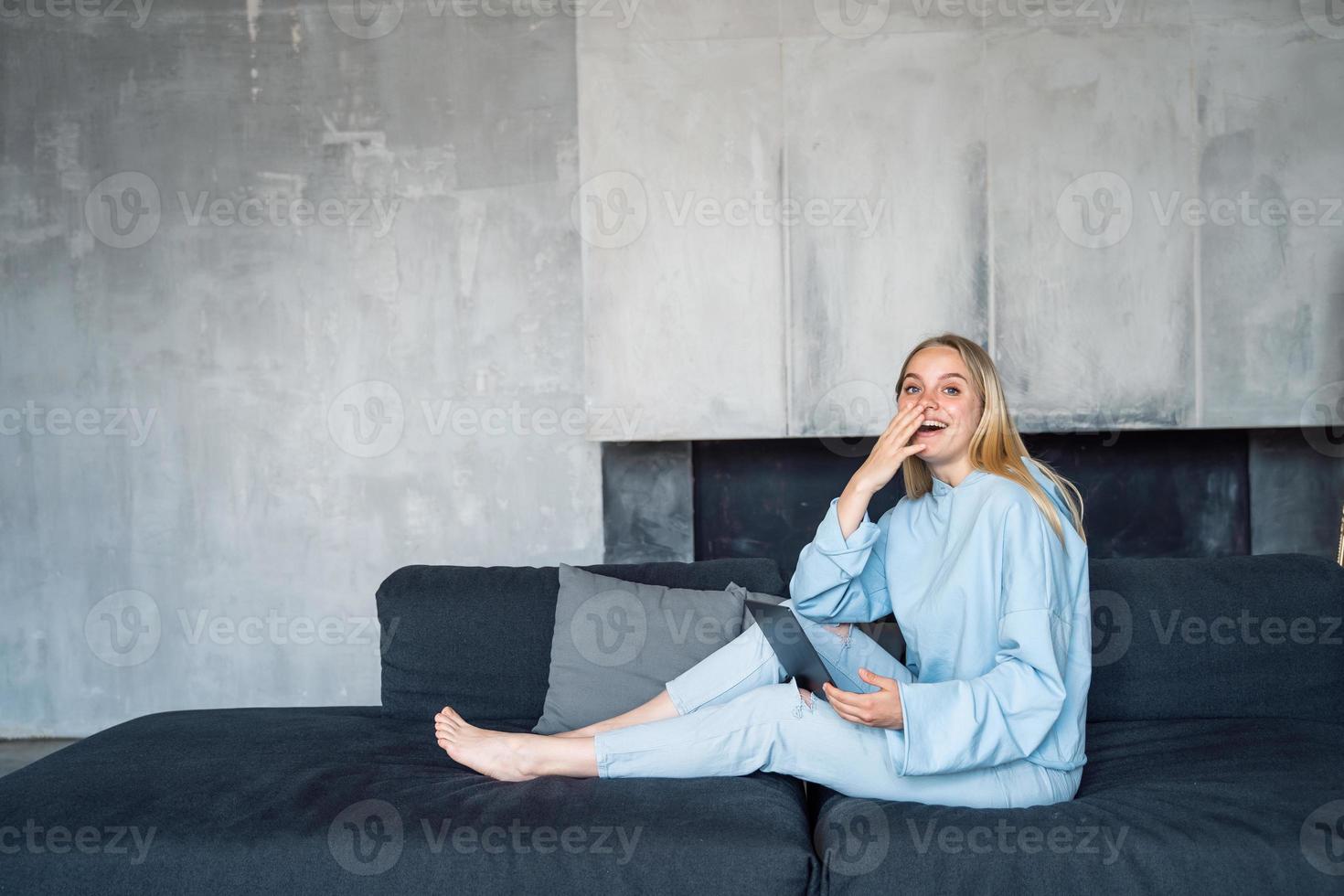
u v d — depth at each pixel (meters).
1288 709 2.33
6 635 3.96
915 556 2.19
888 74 3.38
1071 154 3.36
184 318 3.91
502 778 1.99
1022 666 1.89
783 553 3.80
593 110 3.42
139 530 3.94
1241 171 3.35
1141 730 2.27
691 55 3.40
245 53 3.88
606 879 1.68
